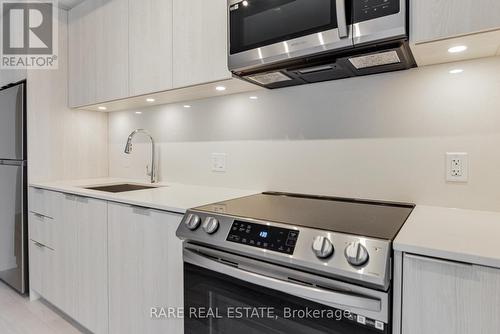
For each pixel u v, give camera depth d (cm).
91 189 194
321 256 84
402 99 131
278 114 164
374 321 79
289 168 161
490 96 114
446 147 122
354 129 142
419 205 128
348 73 135
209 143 194
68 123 240
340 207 125
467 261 71
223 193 166
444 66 122
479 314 70
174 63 164
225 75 144
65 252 191
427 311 76
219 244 106
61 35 235
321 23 109
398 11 96
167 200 144
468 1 90
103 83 207
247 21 128
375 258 78
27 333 188
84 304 179
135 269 148
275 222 100
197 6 154
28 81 219
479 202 117
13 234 235
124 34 191
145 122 232
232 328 108
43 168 228
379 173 137
